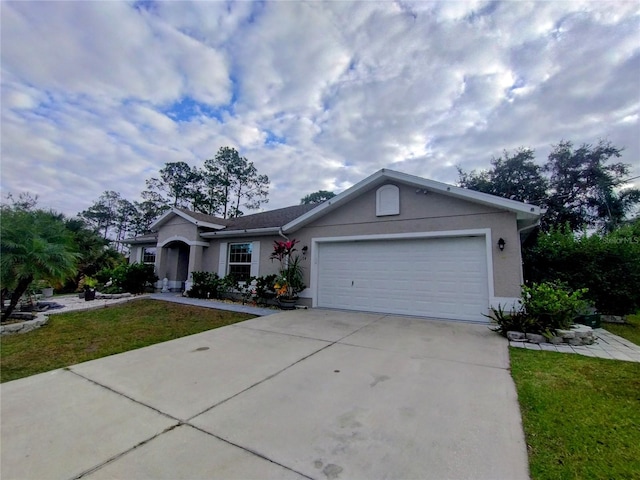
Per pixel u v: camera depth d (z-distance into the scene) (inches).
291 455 98.3
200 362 194.5
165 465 93.7
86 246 645.3
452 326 290.4
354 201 387.2
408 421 119.0
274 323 310.8
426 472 89.4
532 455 97.7
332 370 177.2
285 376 168.9
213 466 93.1
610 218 714.8
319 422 119.2
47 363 198.4
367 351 214.2
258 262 471.2
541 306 245.8
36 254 291.1
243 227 500.1
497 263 299.6
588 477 87.9
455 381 158.9
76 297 512.4
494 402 134.5
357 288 383.6
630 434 109.9
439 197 333.4
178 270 614.5
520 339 239.1
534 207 276.7
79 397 144.4
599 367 178.4
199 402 138.1
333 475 88.6
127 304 426.0
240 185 1520.7
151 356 208.4
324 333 267.9
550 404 132.4
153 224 578.6
